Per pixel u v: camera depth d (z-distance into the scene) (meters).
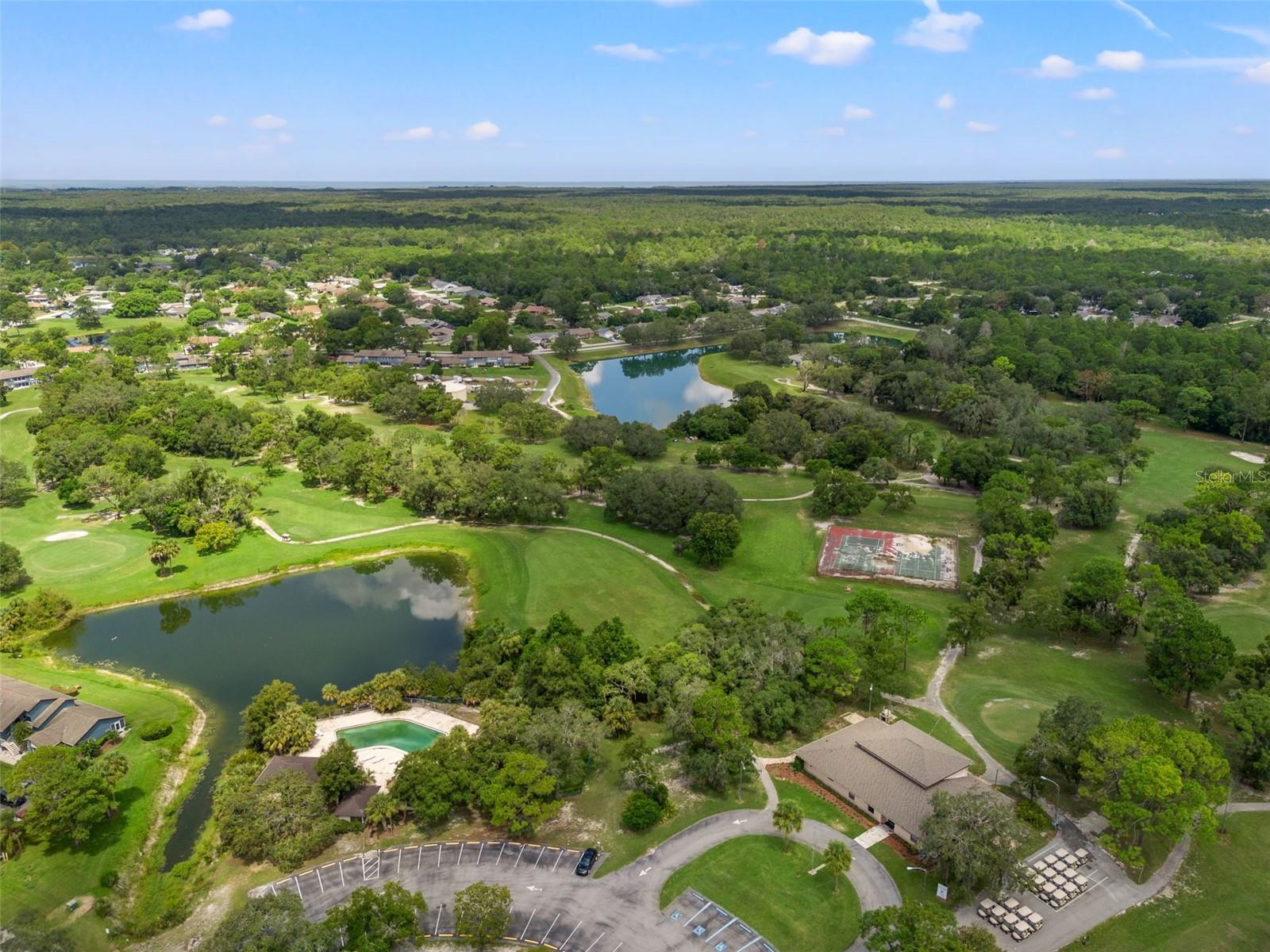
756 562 163.38
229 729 116.25
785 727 110.69
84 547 170.50
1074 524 179.12
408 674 120.44
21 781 92.00
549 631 126.44
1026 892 83.38
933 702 118.69
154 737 111.75
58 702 111.50
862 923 75.56
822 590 151.50
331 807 96.25
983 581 143.00
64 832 92.88
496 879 86.69
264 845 89.69
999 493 174.62
